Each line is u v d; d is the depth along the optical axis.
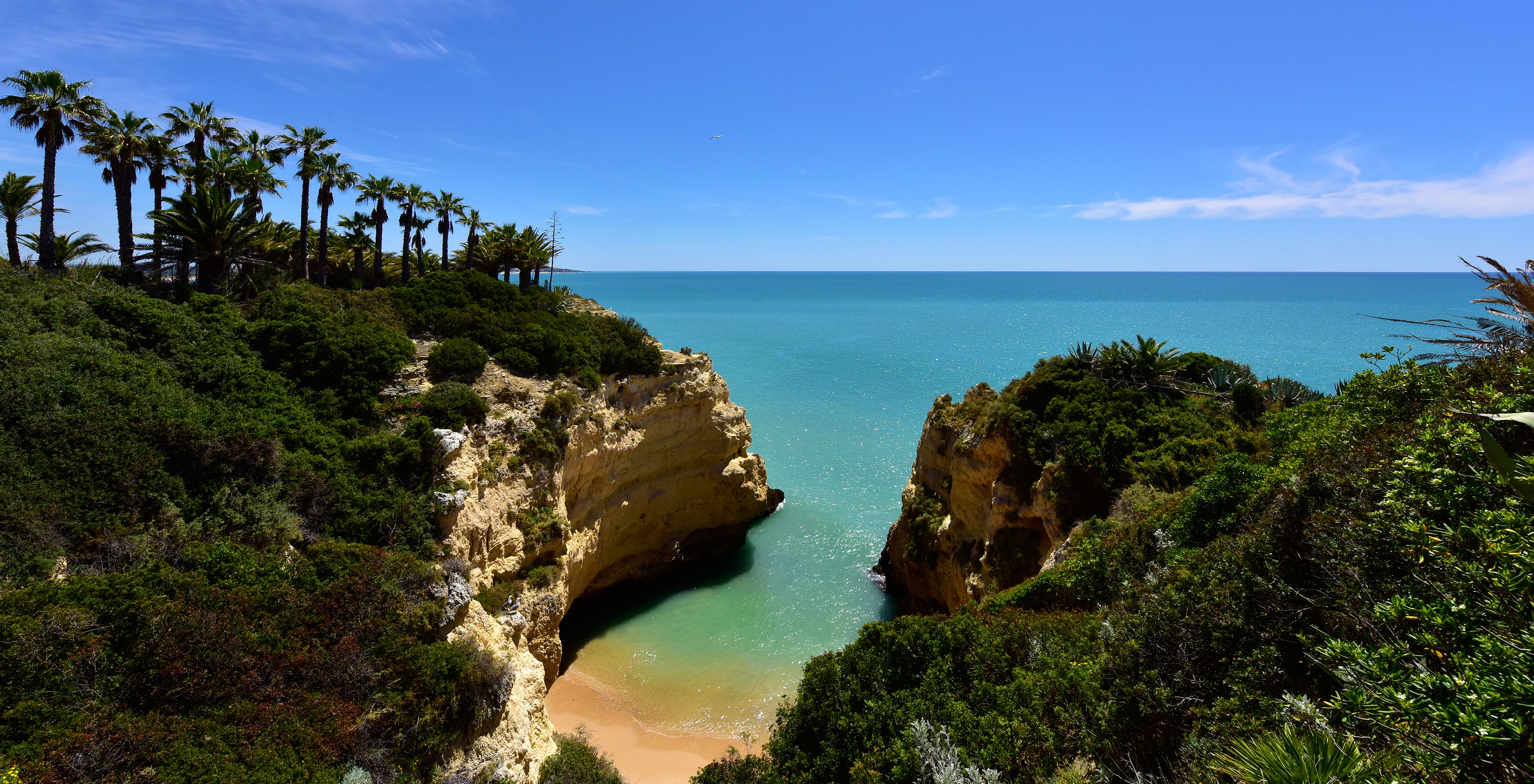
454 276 35.28
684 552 36.41
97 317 22.66
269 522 17.53
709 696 24.39
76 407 17.47
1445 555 6.13
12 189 30.94
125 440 17.08
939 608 30.97
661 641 28.20
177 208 30.36
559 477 26.17
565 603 25.70
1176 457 23.56
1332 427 13.48
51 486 15.21
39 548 13.88
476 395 24.95
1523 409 7.68
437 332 30.61
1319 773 4.76
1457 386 9.97
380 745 13.09
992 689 12.19
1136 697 9.23
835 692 13.54
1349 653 6.05
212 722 11.48
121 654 11.50
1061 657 12.21
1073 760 9.70
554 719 22.81
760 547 38.66
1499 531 5.62
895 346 101.81
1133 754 8.82
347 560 16.11
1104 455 24.88
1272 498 13.27
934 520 31.28
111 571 14.50
